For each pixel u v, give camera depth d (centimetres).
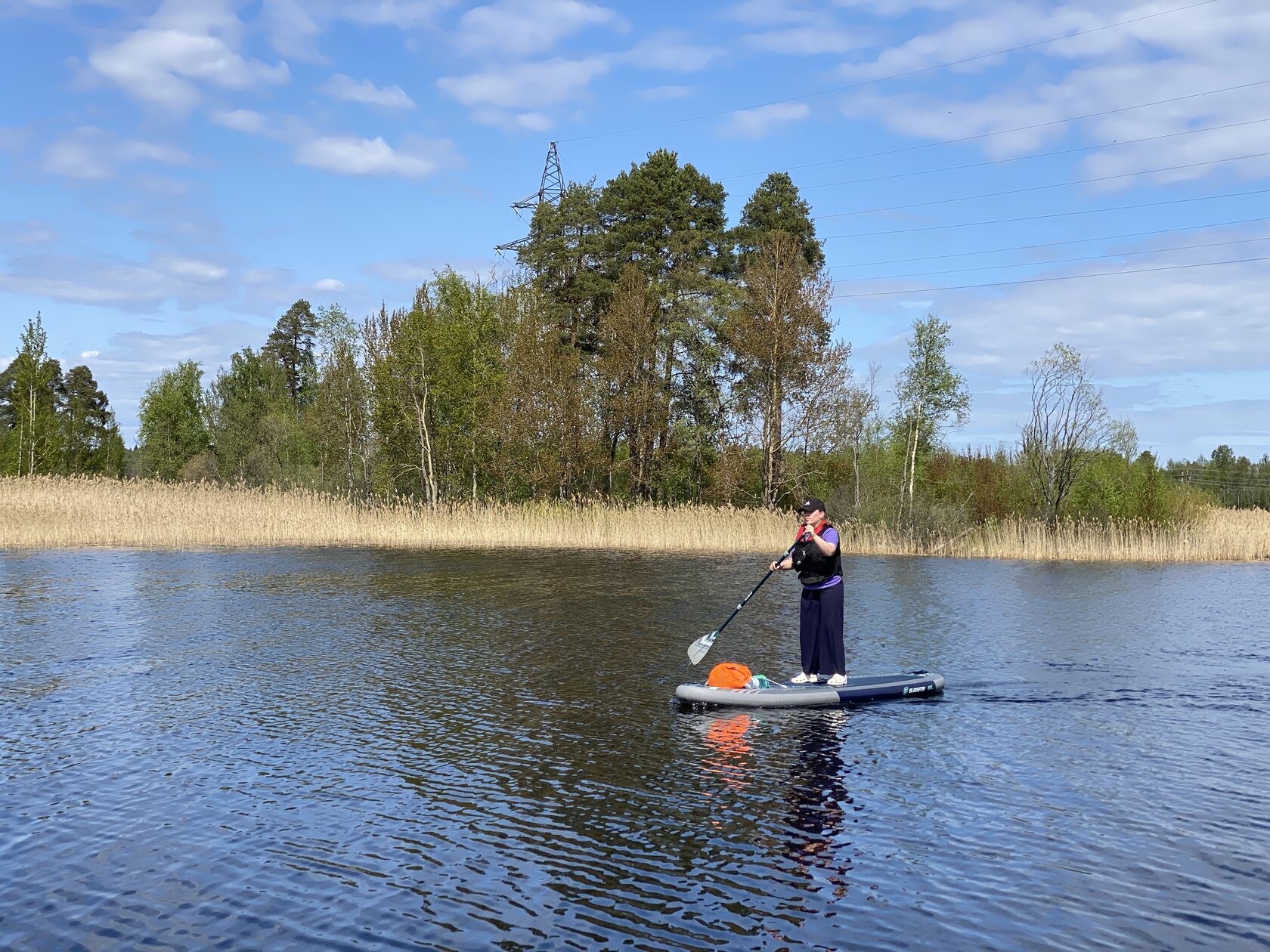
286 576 2172
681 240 4538
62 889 562
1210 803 702
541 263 4891
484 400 4116
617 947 491
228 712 965
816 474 4150
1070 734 884
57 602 1744
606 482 4794
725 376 4481
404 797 715
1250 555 2950
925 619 1616
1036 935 504
